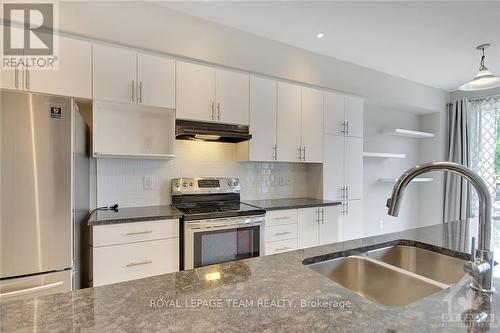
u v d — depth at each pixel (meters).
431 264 1.28
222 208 2.58
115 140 2.43
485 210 0.77
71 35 2.13
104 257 1.96
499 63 3.49
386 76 3.88
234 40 2.76
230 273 0.89
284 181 3.46
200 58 2.59
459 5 2.30
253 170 3.24
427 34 2.81
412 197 4.82
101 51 2.15
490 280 0.76
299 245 2.88
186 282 0.81
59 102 1.69
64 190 1.71
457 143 4.46
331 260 1.16
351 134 3.54
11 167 1.55
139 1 2.35
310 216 2.97
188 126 2.48
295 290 0.76
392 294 1.06
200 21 2.59
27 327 0.57
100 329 0.56
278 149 2.98
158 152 2.61
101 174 2.46
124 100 2.23
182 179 2.76
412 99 4.18
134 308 0.65
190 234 2.22
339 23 2.62
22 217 1.58
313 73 3.25
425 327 0.58
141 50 2.37
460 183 4.35
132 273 2.05
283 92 3.03
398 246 1.38
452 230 1.60
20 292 1.56
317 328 0.57
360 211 3.60
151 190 2.68
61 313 0.63
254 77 2.85
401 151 4.66
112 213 2.24
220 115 2.64
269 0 2.30
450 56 3.32
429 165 0.81
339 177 3.44
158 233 2.15
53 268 1.67
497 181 4.13
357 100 3.60
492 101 4.20
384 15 2.47
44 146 1.64
